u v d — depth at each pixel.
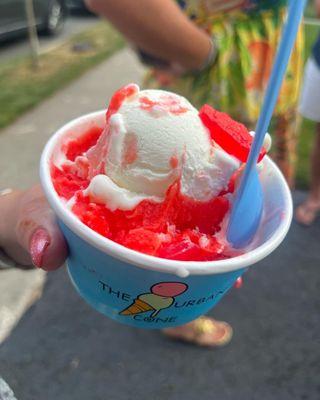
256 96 0.32
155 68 0.32
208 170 0.16
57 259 0.16
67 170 0.17
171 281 0.14
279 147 0.40
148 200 0.15
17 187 0.60
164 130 0.15
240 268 0.14
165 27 0.27
